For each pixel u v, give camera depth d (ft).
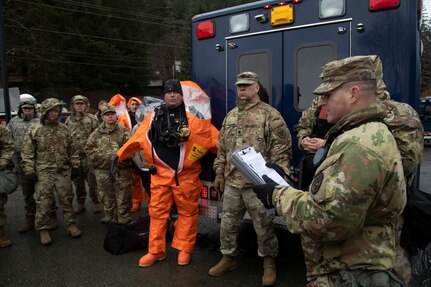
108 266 13.37
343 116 5.73
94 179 19.80
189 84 13.56
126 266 13.32
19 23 110.73
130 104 23.52
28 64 110.32
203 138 12.86
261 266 13.01
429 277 9.37
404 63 10.78
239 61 13.80
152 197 13.24
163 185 13.01
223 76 14.20
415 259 9.61
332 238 5.29
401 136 7.77
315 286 5.98
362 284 5.42
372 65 5.61
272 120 11.12
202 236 15.29
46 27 117.19
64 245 15.57
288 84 12.85
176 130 12.48
